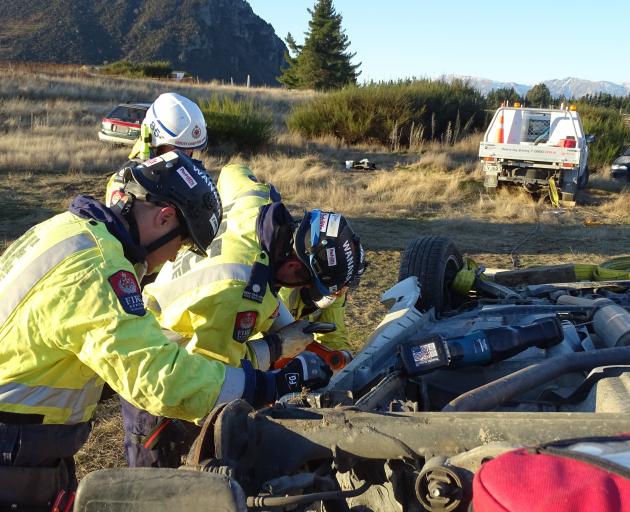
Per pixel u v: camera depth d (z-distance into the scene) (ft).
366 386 9.89
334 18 177.58
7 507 7.13
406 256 14.76
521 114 48.14
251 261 9.00
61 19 425.28
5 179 44.93
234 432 6.73
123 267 6.60
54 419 7.06
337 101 75.20
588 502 4.56
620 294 14.47
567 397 8.87
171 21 451.53
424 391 9.64
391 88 77.56
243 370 7.34
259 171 51.55
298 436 6.95
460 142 72.54
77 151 53.98
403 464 6.99
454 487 5.93
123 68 170.71
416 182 50.16
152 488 5.92
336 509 7.40
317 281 9.17
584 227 39.45
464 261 16.46
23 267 6.55
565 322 11.36
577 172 45.29
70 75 130.41
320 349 10.19
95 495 5.99
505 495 4.75
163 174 7.29
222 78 442.09
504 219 41.04
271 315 9.73
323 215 9.30
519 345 9.50
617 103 152.05
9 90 92.12
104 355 6.32
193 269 9.09
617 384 8.16
